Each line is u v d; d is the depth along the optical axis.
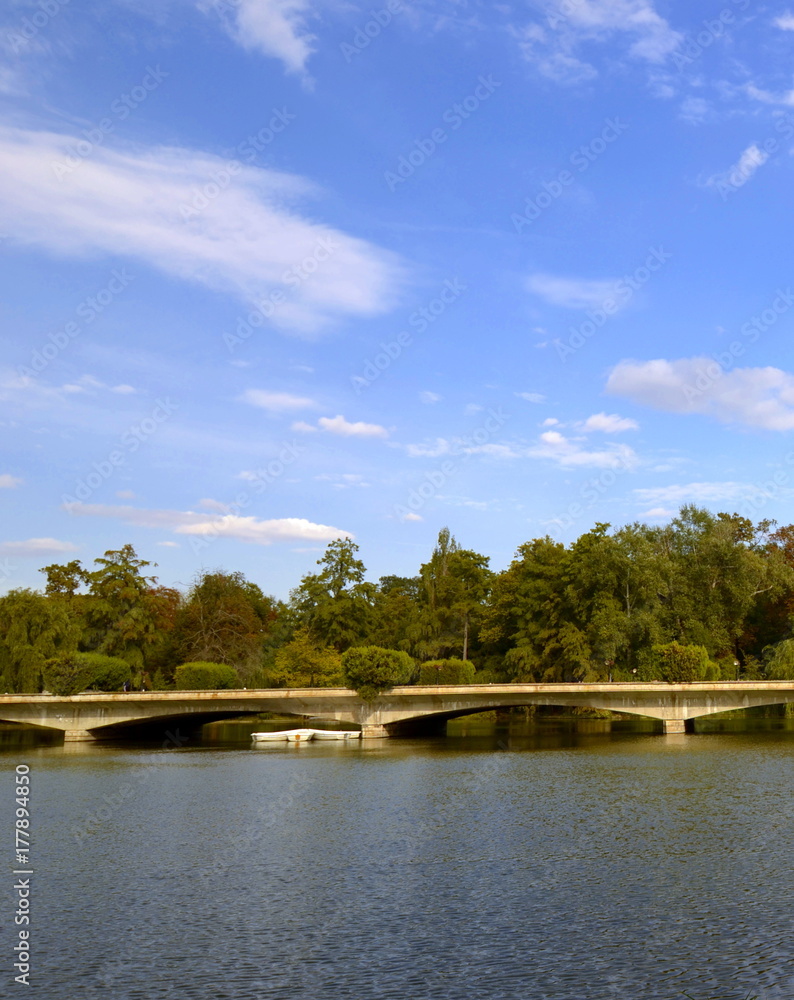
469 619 123.94
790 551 121.38
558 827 36.16
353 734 85.00
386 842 33.62
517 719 115.56
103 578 103.00
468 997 18.30
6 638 84.38
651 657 96.00
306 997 18.39
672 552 109.56
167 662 112.44
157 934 22.64
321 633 119.06
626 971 19.56
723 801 42.12
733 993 18.25
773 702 84.81
